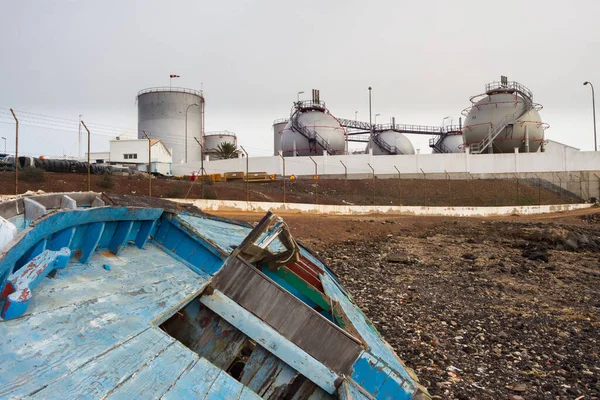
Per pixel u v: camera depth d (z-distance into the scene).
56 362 2.15
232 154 59.16
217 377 2.74
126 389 2.20
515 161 48.12
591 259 18.47
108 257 4.01
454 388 6.51
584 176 47.16
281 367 3.68
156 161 50.25
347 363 3.86
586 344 8.40
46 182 23.83
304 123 59.41
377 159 48.91
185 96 68.06
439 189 44.84
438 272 14.97
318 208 30.11
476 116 56.78
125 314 2.98
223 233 6.81
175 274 4.48
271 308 3.85
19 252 2.41
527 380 6.84
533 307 10.91
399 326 9.27
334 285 7.27
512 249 20.41
